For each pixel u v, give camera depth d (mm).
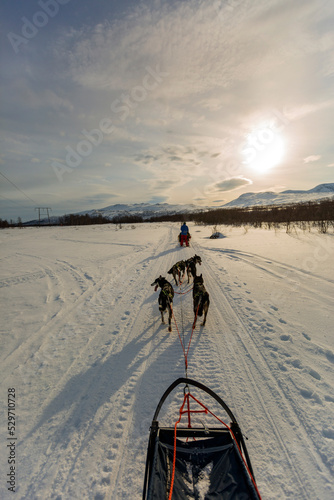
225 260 11242
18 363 4281
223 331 5039
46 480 2373
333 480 2217
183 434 2340
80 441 2779
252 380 3566
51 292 8133
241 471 1935
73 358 4395
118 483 2316
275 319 5320
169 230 32812
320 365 3773
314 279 7629
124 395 3445
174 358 4223
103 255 14523
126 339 4969
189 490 1893
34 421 3068
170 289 5652
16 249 18359
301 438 2645
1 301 7344
